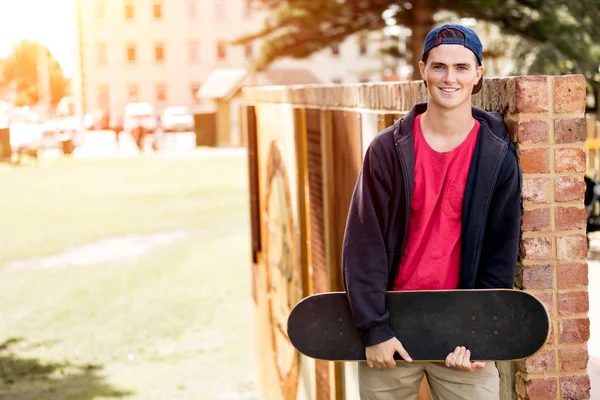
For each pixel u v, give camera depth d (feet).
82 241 64.18
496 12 62.85
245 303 43.14
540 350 8.91
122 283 48.96
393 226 8.87
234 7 285.02
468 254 8.75
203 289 46.57
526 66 61.21
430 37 8.52
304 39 75.61
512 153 8.68
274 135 21.88
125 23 287.89
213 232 66.13
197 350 35.27
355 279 8.83
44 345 37.01
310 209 17.69
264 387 26.53
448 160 8.60
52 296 46.57
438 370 9.34
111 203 86.17
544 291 9.29
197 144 180.75
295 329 9.27
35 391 30.30
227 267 52.26
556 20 58.54
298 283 18.93
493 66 69.87
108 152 162.40
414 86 10.68
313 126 17.07
